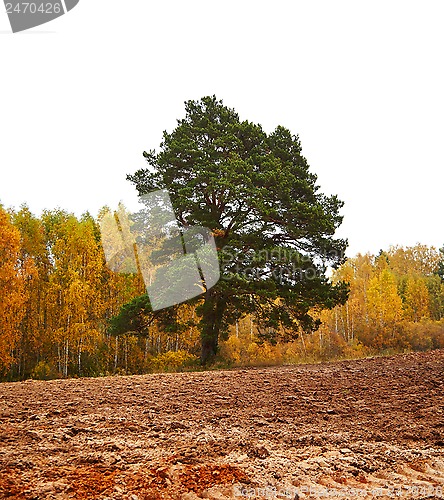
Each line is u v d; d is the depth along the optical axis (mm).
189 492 3211
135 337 28609
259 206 17812
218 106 22547
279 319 18406
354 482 3646
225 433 5008
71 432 4895
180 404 6730
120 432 4992
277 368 12344
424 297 55438
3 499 2840
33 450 4055
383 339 43625
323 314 43688
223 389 8000
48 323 27875
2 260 24078
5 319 23922
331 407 6547
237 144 20453
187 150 20031
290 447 4641
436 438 4961
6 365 23766
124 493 3088
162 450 4223
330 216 19422
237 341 33375
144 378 9922
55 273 27781
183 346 32656
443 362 9656
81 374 26625
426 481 3705
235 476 3562
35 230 30062
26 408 6297
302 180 19859
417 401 6629
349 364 11305
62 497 2936
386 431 5297
